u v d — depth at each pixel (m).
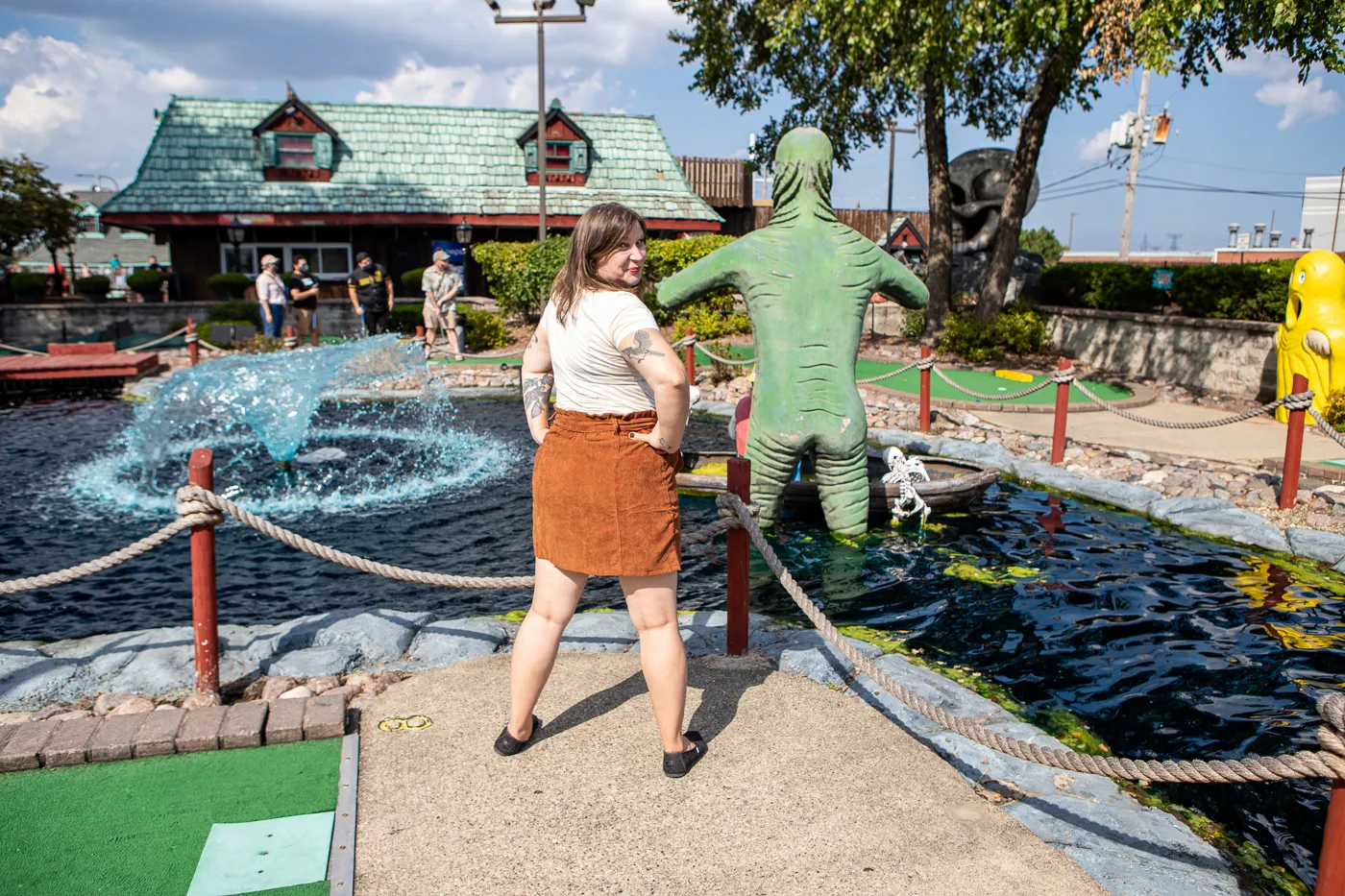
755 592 5.76
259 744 3.37
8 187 27.86
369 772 3.18
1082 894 2.60
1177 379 14.55
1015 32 13.91
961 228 22.41
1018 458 8.91
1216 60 13.95
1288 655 4.81
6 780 3.12
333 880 2.59
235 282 24.31
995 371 15.78
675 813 2.94
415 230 28.00
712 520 7.14
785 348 6.54
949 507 7.29
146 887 2.56
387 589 5.74
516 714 3.23
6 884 2.56
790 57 19.91
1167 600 5.58
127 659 4.16
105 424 11.49
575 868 2.67
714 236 20.94
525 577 4.09
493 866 2.68
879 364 16.50
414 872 2.65
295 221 25.73
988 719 3.81
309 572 6.03
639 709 3.62
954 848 2.79
